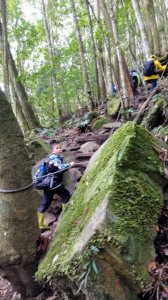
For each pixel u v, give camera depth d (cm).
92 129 884
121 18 1192
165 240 303
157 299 252
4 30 1008
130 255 268
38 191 564
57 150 513
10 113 360
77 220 334
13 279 385
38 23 1894
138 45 1975
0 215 362
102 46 1524
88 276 268
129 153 335
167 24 1903
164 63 1120
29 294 389
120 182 309
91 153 663
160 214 309
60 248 320
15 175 357
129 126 378
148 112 566
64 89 1706
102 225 274
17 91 1093
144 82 881
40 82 1299
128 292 267
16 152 358
